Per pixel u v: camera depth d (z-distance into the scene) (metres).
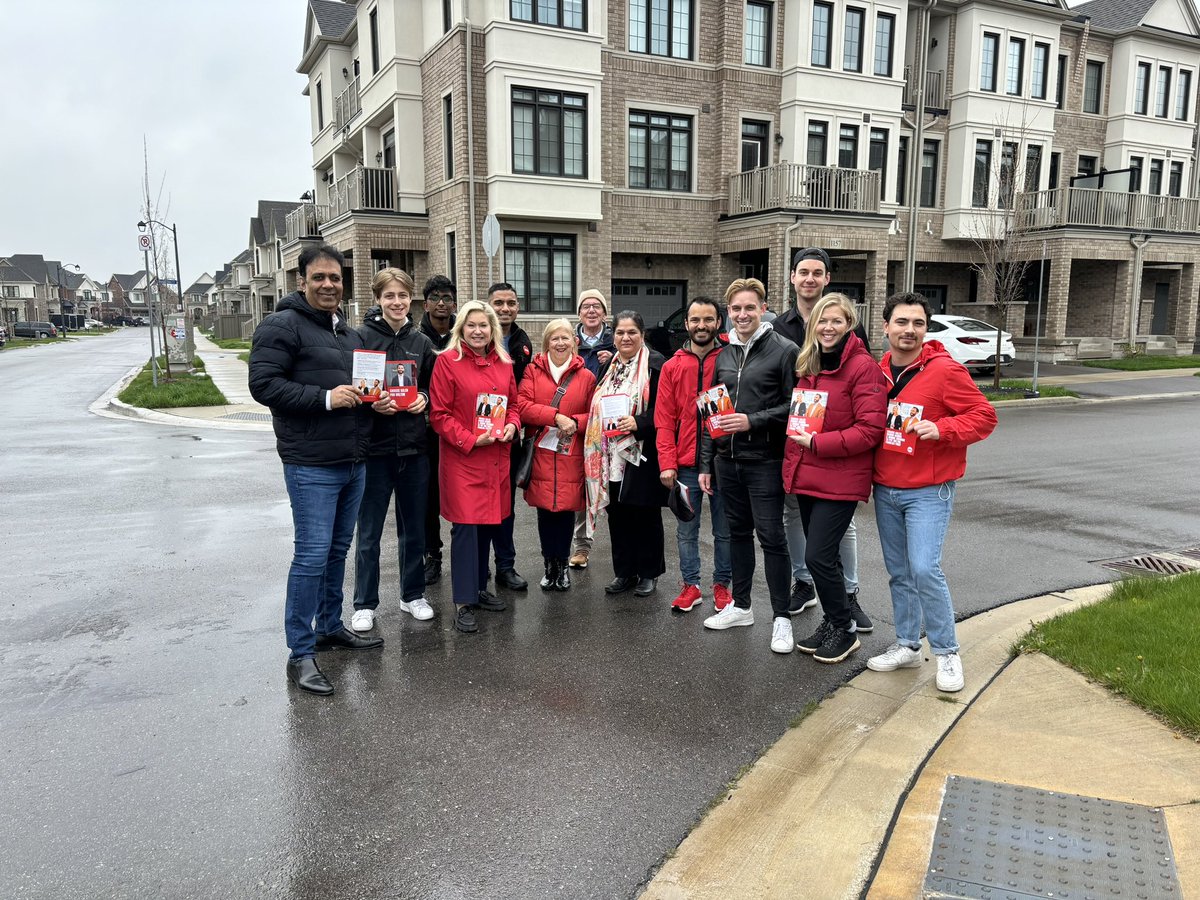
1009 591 5.58
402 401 4.68
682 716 3.88
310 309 4.19
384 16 20.91
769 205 20.64
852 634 4.56
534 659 4.55
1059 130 27.08
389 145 22.27
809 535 4.42
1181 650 4.01
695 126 21.36
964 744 3.43
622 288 21.92
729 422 4.43
